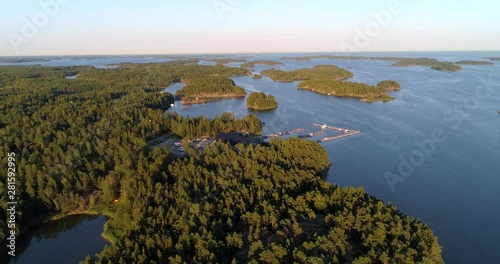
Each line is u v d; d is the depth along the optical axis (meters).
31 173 104.19
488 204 99.69
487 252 79.88
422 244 67.94
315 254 65.25
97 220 97.12
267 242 72.69
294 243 69.88
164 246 73.62
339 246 67.69
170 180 105.19
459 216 94.00
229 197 86.38
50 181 100.81
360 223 75.50
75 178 105.50
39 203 97.62
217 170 105.81
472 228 88.88
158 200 89.69
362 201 85.12
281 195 92.00
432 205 99.62
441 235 86.12
